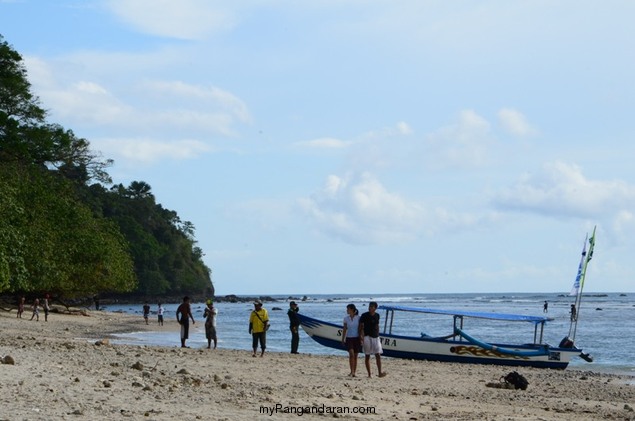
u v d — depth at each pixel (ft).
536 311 416.05
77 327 176.04
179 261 579.89
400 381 75.41
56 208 236.02
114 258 273.13
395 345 116.98
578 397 74.64
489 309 449.89
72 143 257.34
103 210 536.42
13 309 223.92
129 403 45.27
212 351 101.96
